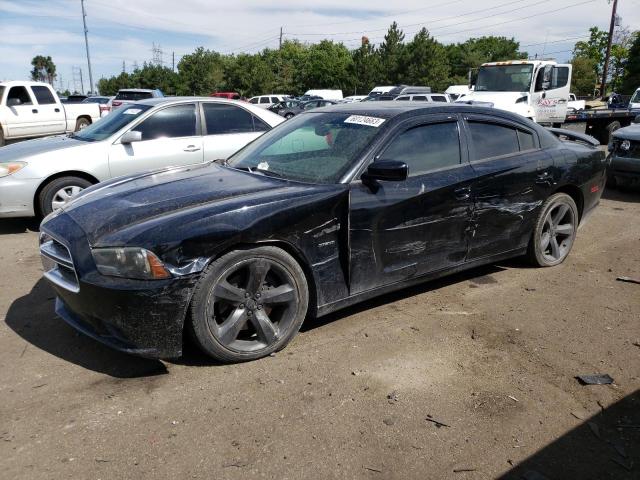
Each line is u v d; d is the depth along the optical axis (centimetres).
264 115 734
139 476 226
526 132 457
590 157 500
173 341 289
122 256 278
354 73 5469
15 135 1452
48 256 318
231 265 298
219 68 6172
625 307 405
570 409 277
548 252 491
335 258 339
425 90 2648
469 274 473
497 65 1614
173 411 270
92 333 303
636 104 1994
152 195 333
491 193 412
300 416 267
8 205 590
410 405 277
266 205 310
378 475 229
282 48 8131
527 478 228
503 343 346
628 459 241
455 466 235
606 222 682
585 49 5775
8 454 238
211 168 408
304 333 356
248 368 311
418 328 365
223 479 225
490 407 277
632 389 296
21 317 380
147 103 673
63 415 266
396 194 356
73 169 606
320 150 375
